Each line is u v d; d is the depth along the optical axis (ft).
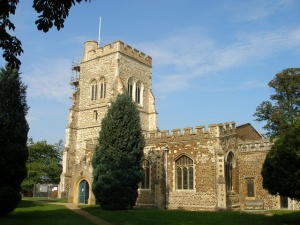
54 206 117.29
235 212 106.01
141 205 135.33
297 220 83.76
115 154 112.37
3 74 90.02
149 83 202.69
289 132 80.59
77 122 189.98
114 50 184.55
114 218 87.15
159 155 134.21
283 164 79.77
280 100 154.71
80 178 135.03
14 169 84.79
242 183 128.57
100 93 186.80
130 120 117.29
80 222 78.84
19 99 90.84
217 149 120.98
